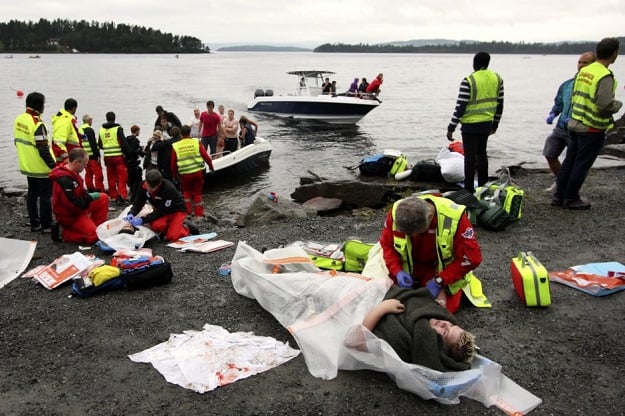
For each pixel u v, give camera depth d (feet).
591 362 12.24
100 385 11.43
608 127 22.35
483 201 22.03
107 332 13.80
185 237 22.20
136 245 20.53
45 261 19.70
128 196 36.76
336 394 10.96
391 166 35.09
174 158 29.68
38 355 12.74
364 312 12.40
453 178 31.42
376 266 14.39
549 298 14.66
